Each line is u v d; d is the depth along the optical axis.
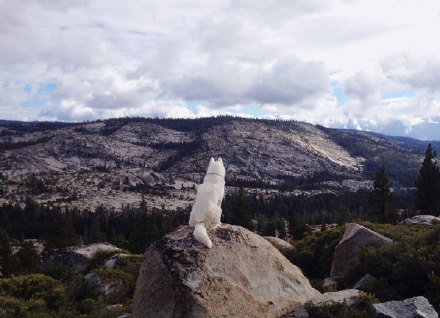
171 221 65.81
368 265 12.98
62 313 14.31
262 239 10.20
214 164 9.88
